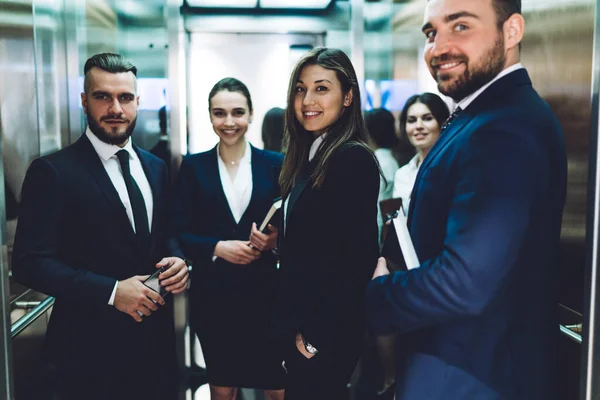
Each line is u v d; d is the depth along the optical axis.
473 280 1.13
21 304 2.08
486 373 1.27
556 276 1.32
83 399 1.90
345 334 1.59
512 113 1.20
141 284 1.87
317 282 1.63
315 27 3.33
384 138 3.37
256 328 2.59
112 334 1.92
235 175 2.64
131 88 1.96
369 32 3.31
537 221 1.20
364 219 1.59
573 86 1.55
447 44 1.29
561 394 1.63
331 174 1.63
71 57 2.77
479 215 1.14
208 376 2.69
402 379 1.40
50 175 1.83
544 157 1.18
